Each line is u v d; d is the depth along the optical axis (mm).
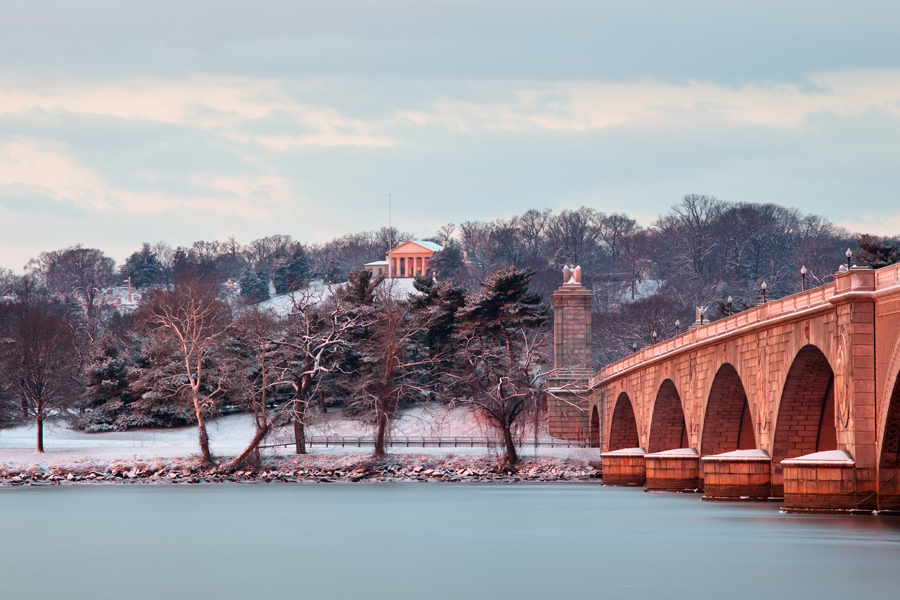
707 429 87875
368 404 139500
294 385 135625
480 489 113688
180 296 180125
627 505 86625
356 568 53750
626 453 113812
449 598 44938
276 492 110375
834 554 51688
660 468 97750
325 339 141125
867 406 58906
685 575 49156
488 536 66938
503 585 47656
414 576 50812
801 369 67500
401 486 119875
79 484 123062
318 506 92188
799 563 50594
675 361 96625
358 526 74562
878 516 59031
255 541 66250
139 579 51250
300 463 131625
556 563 54219
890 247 136875
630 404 127250
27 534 71625
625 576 49500
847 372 59594
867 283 59469
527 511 84188
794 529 61062
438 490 112438
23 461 130750
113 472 128250
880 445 58406
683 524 68625
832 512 60281
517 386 137875
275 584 49031
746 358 76625
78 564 56812
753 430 87062
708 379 85875
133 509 90438
